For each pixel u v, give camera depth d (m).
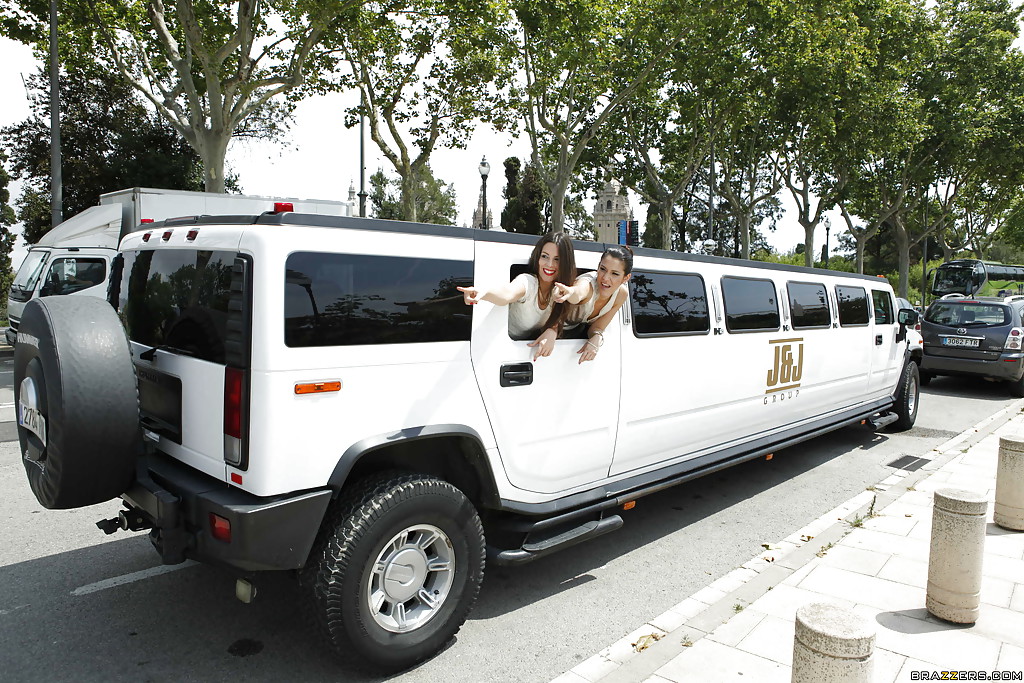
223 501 2.90
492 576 4.46
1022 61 28.95
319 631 3.00
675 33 19.34
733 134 26.00
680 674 3.20
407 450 3.54
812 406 6.70
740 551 4.94
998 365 11.84
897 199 32.91
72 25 17.17
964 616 3.70
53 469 3.05
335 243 3.05
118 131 24.69
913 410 8.97
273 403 2.85
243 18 15.02
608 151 26.44
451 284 3.46
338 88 18.77
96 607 3.89
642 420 4.64
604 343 4.29
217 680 3.20
